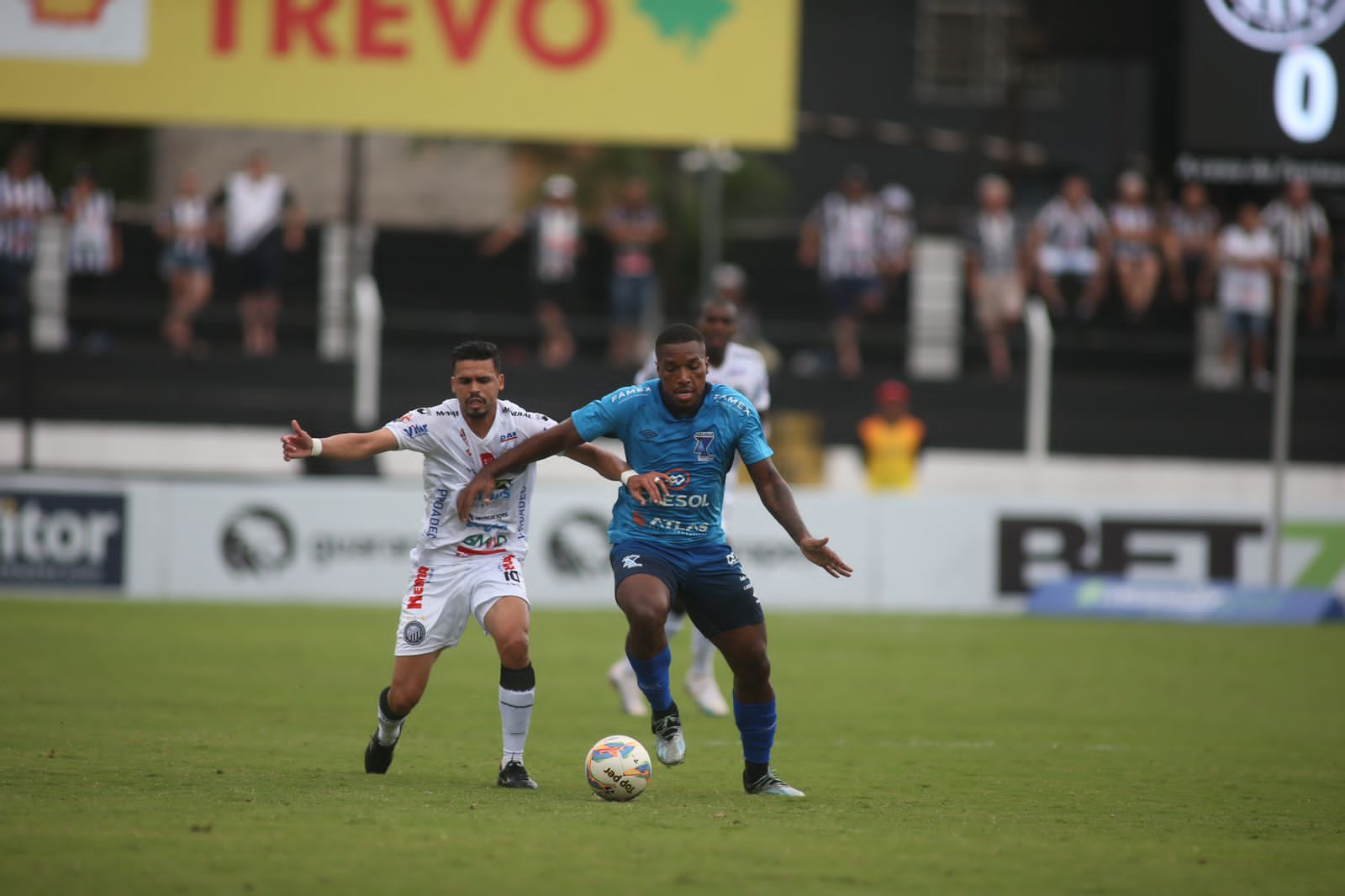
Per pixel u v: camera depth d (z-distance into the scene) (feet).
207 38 212.64
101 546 184.14
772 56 213.46
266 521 186.70
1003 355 230.89
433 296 256.73
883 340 231.09
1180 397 230.27
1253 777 90.43
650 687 77.30
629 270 232.32
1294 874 62.44
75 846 61.46
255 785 77.56
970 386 229.45
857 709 118.01
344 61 212.84
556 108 213.66
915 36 333.83
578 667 139.33
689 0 212.23
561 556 188.14
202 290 225.35
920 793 81.71
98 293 244.01
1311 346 230.68
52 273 228.22
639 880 57.88
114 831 64.44
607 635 163.02
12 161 224.12
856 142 331.98
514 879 57.52
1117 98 275.39
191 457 216.13
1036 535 194.49
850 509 192.65
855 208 229.45
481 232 261.65
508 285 258.78
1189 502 194.90
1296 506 195.83
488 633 78.89
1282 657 157.28
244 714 107.14
